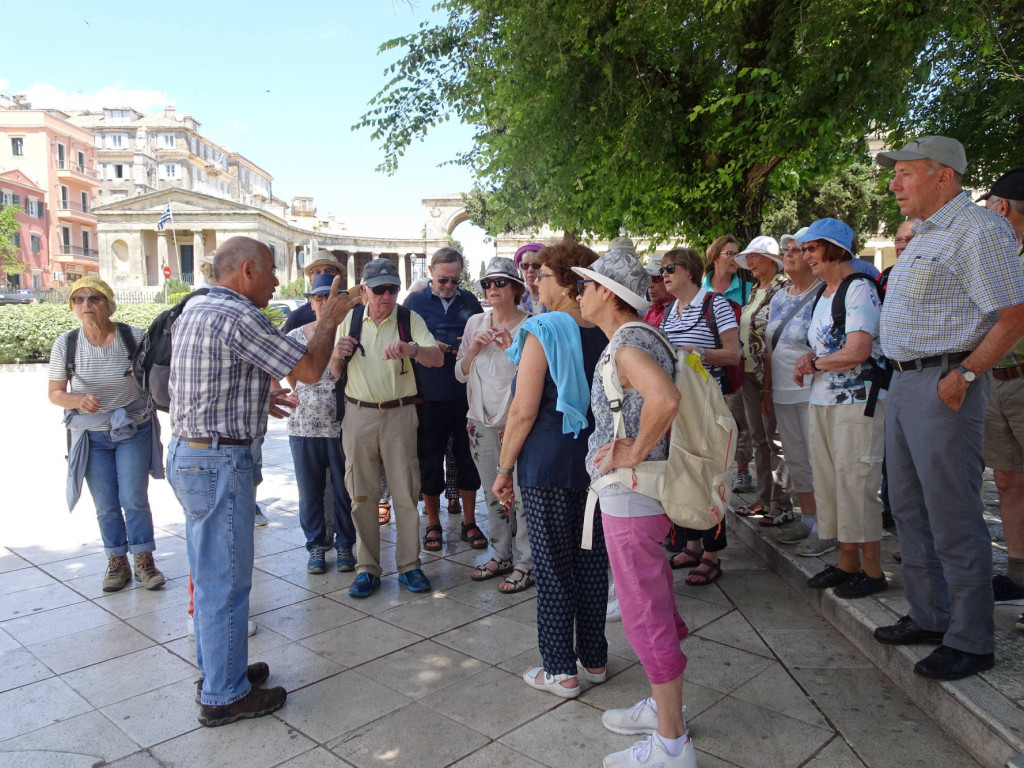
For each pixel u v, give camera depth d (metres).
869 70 5.97
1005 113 6.88
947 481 2.77
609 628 3.90
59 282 56.56
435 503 5.21
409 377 4.38
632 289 2.53
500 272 4.36
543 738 2.79
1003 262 2.64
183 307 3.55
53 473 7.72
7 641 3.72
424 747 2.75
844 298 3.55
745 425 5.86
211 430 2.94
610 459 2.49
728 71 7.26
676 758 2.47
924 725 2.79
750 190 7.70
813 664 3.33
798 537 4.72
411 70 8.96
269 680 3.30
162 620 3.98
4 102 59.56
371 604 4.21
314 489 4.73
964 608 2.78
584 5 6.63
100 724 2.95
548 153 7.90
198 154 86.94
